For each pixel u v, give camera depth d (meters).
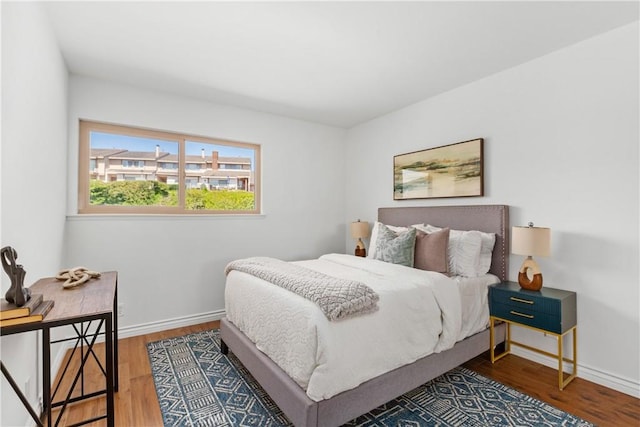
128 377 2.23
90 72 2.74
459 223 3.04
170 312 3.20
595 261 2.21
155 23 2.05
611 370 2.13
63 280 1.79
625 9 1.91
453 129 3.15
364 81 2.96
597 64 2.21
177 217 3.24
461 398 2.00
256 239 3.76
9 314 1.10
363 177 4.28
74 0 1.82
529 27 2.11
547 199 2.47
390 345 1.79
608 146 2.16
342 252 4.53
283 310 1.78
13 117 1.40
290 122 4.04
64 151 2.59
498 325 2.56
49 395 1.27
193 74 2.81
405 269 2.43
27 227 1.61
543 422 1.76
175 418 1.79
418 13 1.95
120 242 2.96
